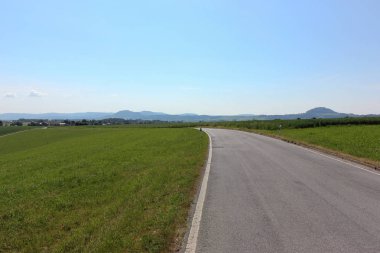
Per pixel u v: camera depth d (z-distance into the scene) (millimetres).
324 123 70750
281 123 69938
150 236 7449
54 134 84625
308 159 20516
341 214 8953
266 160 20219
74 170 18828
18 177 18328
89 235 7938
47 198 12125
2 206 11352
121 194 12148
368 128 57719
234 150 26406
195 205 10320
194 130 64312
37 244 7668
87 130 97000
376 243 6887
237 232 7797
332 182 13359
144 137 48469
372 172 15758
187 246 7059
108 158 23625
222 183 13664
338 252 6469
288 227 8016
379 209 9398
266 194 11469
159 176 15328
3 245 7715
